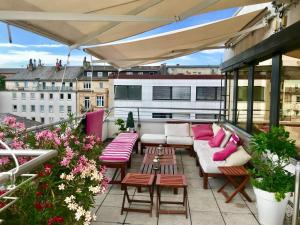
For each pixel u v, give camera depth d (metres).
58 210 2.15
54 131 2.76
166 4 3.18
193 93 15.41
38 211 1.96
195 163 6.15
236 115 7.30
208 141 6.55
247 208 3.78
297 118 3.97
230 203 3.94
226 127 7.22
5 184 1.19
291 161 3.61
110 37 4.13
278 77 4.32
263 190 3.16
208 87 15.36
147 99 15.67
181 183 3.60
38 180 2.09
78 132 3.02
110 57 5.80
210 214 3.59
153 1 2.74
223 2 3.55
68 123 3.44
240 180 4.41
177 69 21.16
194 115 12.40
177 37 5.21
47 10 2.59
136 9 2.94
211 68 20.83
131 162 6.11
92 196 2.55
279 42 3.95
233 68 7.30
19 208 1.90
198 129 7.12
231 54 7.87
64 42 3.49
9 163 2.11
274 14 4.55
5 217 1.87
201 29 4.98
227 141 5.65
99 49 4.78
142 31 4.19
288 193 3.07
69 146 2.69
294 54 4.02
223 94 9.23
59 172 2.46
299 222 2.58
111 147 5.38
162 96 15.61
